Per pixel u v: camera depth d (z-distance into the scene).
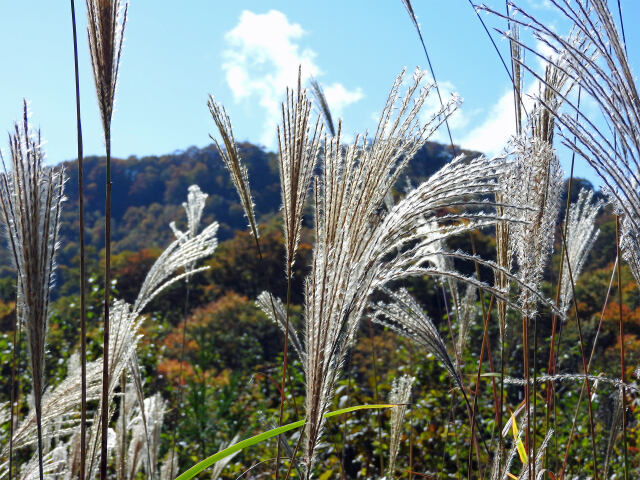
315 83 2.58
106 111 1.52
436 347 2.29
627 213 1.70
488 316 2.51
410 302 2.30
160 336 10.89
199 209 4.64
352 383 6.16
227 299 22.47
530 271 2.01
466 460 5.05
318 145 1.67
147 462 3.02
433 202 1.43
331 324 1.49
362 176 1.51
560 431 4.73
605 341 7.93
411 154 1.57
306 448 1.57
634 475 3.57
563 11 1.54
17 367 6.82
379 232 1.47
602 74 1.53
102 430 1.54
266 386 8.43
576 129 1.58
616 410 2.75
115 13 1.52
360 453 5.46
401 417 2.83
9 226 1.43
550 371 2.54
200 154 53.59
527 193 1.96
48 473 2.22
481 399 6.27
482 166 1.44
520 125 2.26
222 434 7.08
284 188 1.71
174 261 2.60
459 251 1.54
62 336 8.53
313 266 1.54
